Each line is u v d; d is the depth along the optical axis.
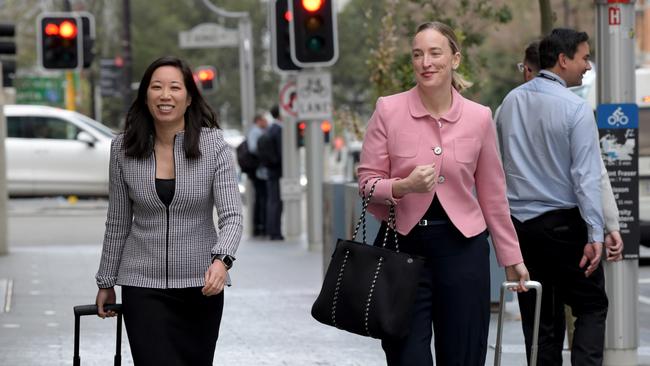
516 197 17.38
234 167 14.45
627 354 20.08
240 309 29.22
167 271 14.14
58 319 27.08
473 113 14.65
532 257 17.50
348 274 14.26
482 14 36.41
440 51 14.45
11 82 42.81
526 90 17.47
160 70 14.19
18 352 22.97
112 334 25.16
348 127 42.19
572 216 17.22
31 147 64.06
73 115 65.50
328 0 37.09
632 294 20.00
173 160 14.24
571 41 17.34
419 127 14.53
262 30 184.62
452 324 14.62
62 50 49.28
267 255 44.91
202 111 14.47
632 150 19.59
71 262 39.91
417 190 13.98
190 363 14.42
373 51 37.00
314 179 45.97
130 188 14.21
